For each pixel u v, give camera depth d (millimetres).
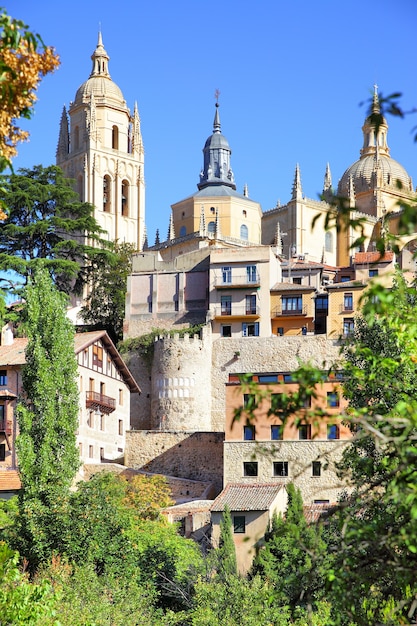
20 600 34812
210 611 56406
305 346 114250
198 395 115000
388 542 19672
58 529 65500
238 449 90250
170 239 166875
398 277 25922
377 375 25156
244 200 173375
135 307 130250
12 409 99125
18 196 127875
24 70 23000
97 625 52031
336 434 87875
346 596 20453
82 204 132750
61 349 76562
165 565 66625
